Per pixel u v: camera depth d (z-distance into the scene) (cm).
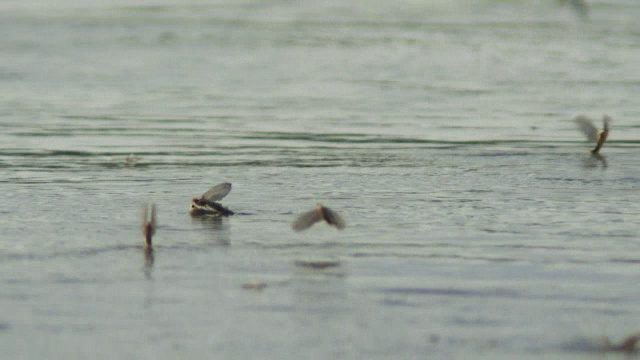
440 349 1477
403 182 2720
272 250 2009
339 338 1520
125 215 2323
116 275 1830
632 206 2414
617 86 4722
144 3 9100
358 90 4662
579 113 4009
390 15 8144
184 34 6975
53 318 1602
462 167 2947
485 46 6281
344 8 8738
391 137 3500
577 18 7725
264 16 8081
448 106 4200
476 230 2172
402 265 1894
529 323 1577
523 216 2306
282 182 2730
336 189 2628
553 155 3148
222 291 1739
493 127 3700
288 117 3941
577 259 1931
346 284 1777
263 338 1520
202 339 1516
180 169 2936
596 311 1631
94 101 4391
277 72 5291
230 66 5519
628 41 6450
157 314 1622
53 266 1884
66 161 3064
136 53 6075
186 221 2264
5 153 3203
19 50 6206
